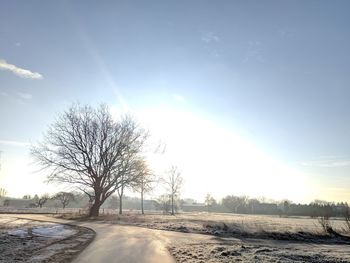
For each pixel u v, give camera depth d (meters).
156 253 17.16
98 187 53.38
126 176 53.66
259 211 151.25
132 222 41.91
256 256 16.30
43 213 63.81
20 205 139.75
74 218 48.00
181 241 23.47
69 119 52.97
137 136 54.50
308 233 32.25
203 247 19.81
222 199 164.00
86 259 14.68
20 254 15.40
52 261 13.91
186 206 164.50
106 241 21.48
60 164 53.03
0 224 32.94
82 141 52.88
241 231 32.31
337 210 66.94
